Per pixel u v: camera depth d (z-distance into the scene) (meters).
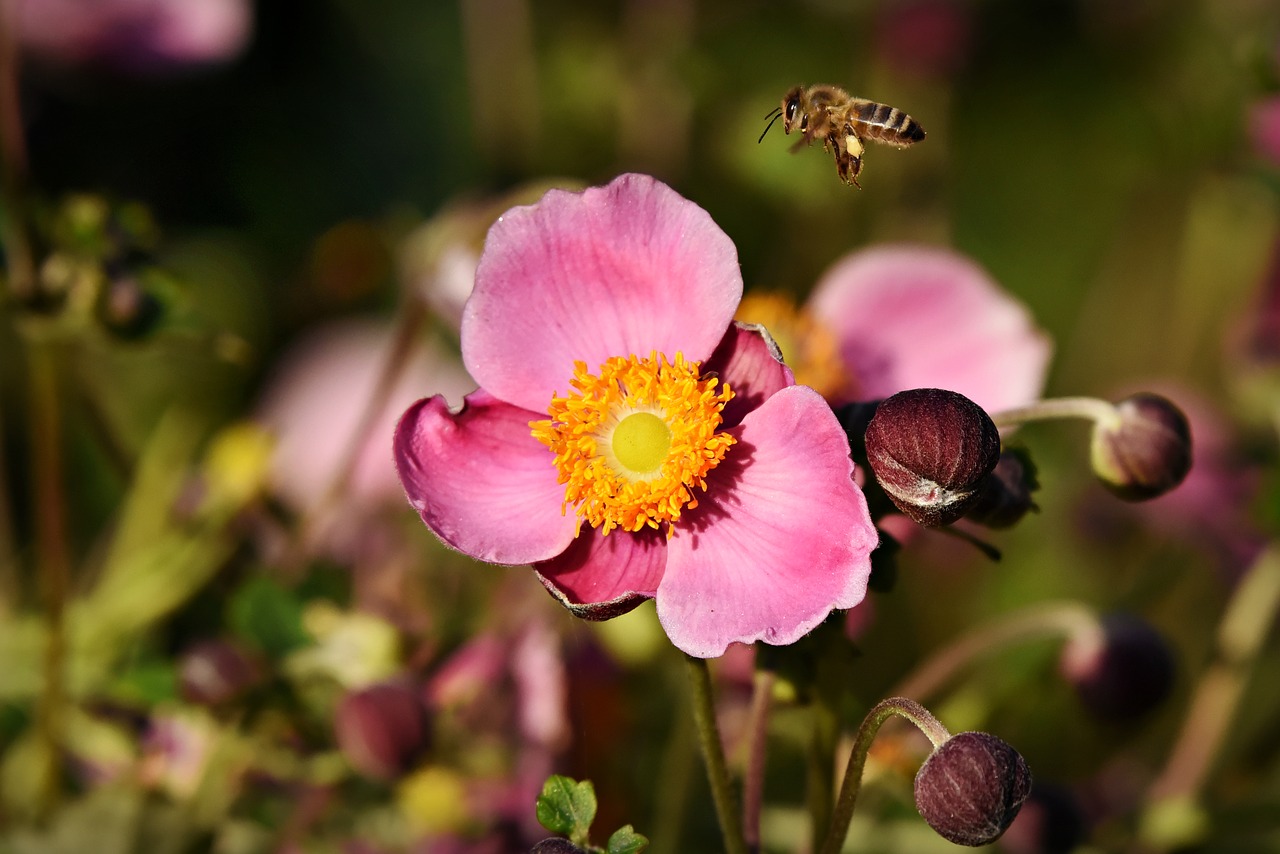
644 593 0.36
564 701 0.43
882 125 0.39
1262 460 0.50
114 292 0.45
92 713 0.46
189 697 0.43
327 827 0.45
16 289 0.45
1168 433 0.38
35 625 0.48
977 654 0.43
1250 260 0.62
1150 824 0.46
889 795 0.45
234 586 0.49
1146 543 0.56
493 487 0.37
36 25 0.58
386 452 0.52
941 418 0.35
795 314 0.47
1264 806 0.45
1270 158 0.54
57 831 0.44
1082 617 0.42
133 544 0.49
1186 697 0.56
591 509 0.37
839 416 0.37
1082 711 0.43
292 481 0.53
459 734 0.43
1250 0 0.62
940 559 0.54
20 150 0.45
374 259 0.62
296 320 0.64
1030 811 0.42
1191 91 0.64
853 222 0.63
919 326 0.46
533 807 0.43
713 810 0.47
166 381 0.60
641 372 0.37
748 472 0.37
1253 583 0.48
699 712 0.36
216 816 0.44
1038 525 0.58
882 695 0.53
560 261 0.37
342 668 0.44
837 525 0.36
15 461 0.58
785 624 0.36
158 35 0.59
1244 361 0.53
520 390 0.37
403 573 0.47
